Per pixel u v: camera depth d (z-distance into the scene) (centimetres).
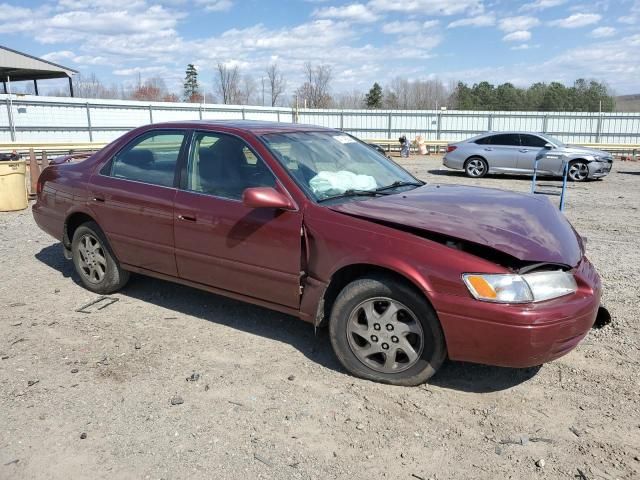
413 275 325
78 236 521
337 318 361
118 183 478
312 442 297
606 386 355
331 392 348
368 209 367
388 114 3142
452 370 378
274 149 407
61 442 296
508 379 366
